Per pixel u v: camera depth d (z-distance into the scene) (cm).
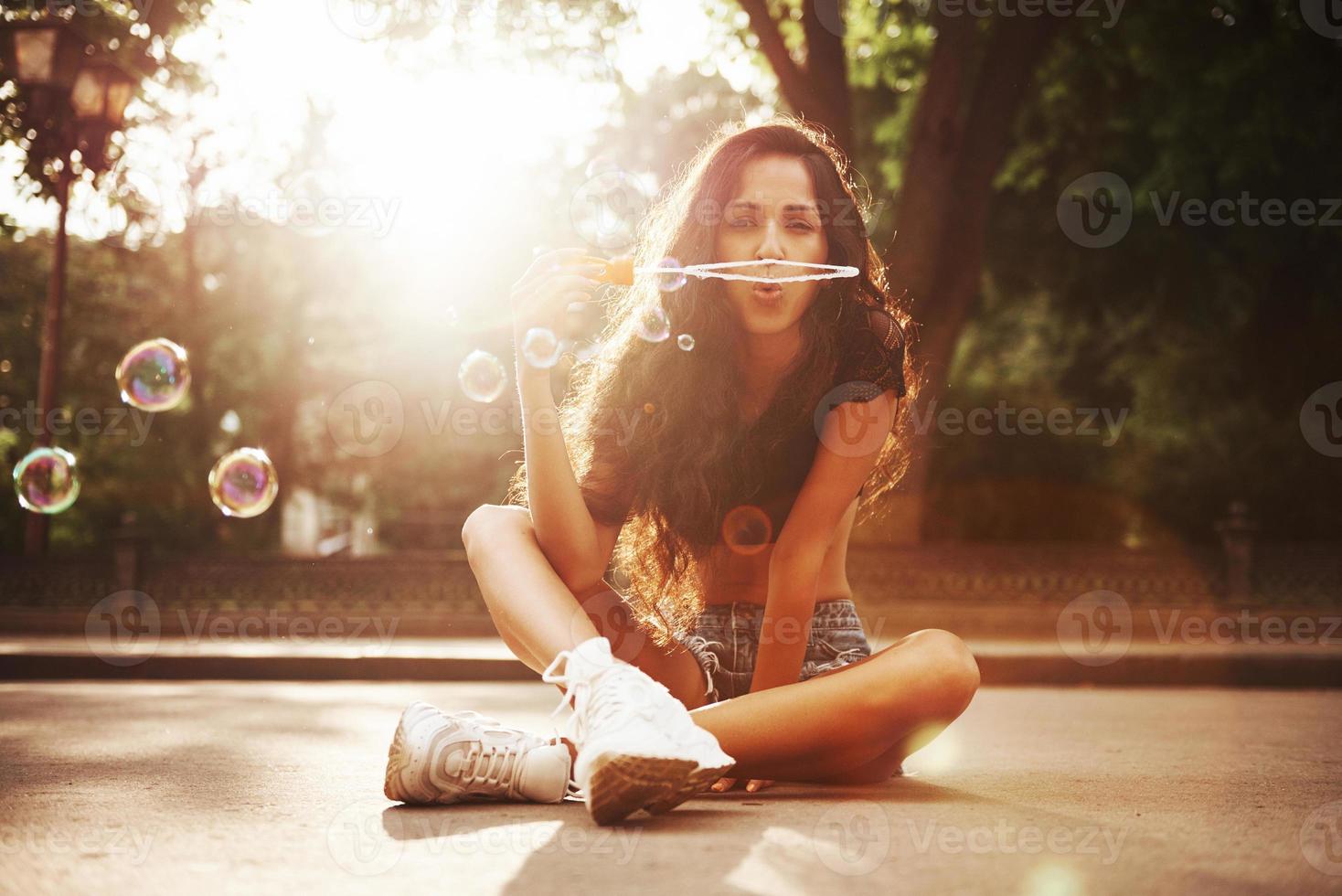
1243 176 1236
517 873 156
